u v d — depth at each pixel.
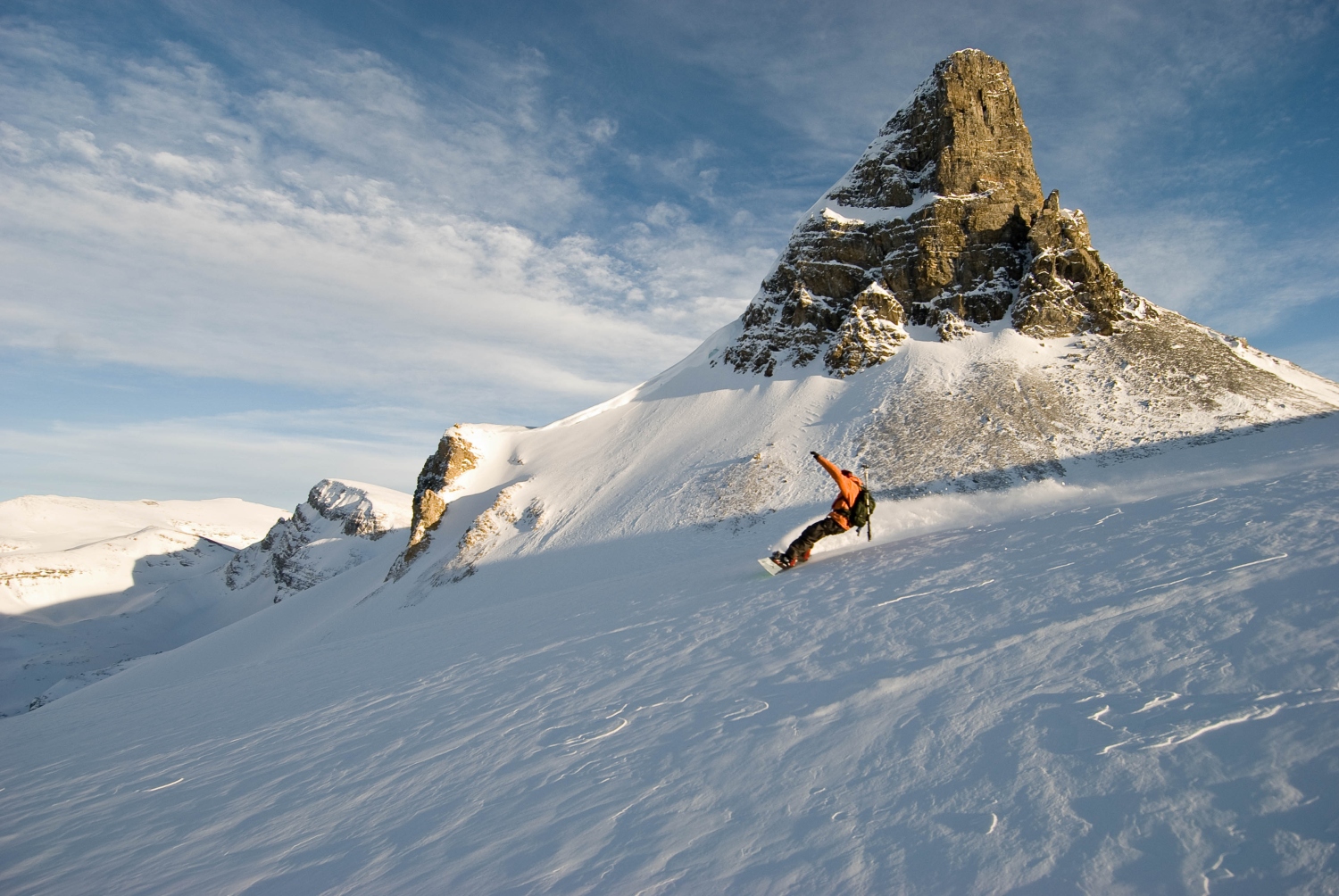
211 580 153.50
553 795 4.61
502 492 57.69
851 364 52.41
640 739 5.29
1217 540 6.46
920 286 54.09
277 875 4.42
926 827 3.06
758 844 3.28
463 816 4.68
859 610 7.60
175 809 6.79
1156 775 2.98
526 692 8.20
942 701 4.41
